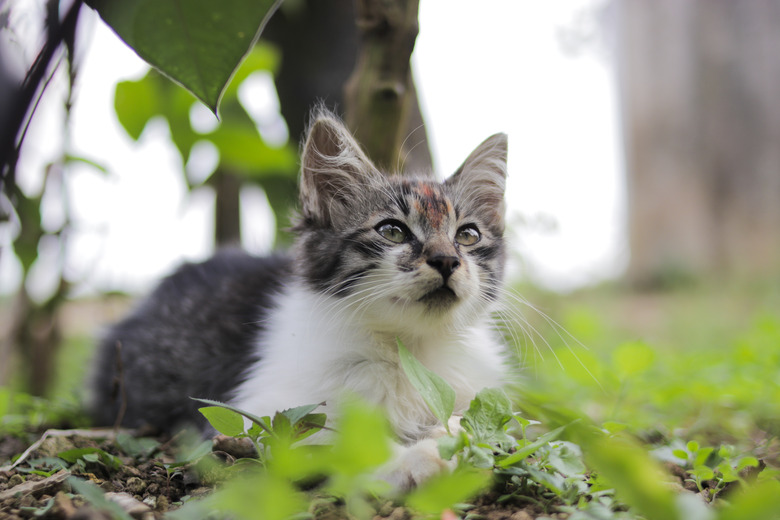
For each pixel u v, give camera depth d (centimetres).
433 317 57
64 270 70
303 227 60
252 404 56
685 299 156
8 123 46
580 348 75
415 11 63
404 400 56
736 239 179
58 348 75
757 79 178
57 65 47
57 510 48
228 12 49
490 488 51
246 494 46
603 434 54
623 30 192
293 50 77
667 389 66
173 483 53
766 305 123
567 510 49
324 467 49
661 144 185
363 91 63
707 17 180
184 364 62
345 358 57
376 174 60
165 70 49
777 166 176
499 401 51
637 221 191
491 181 61
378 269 57
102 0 48
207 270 67
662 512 45
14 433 61
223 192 81
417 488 50
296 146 78
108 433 59
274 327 60
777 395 63
